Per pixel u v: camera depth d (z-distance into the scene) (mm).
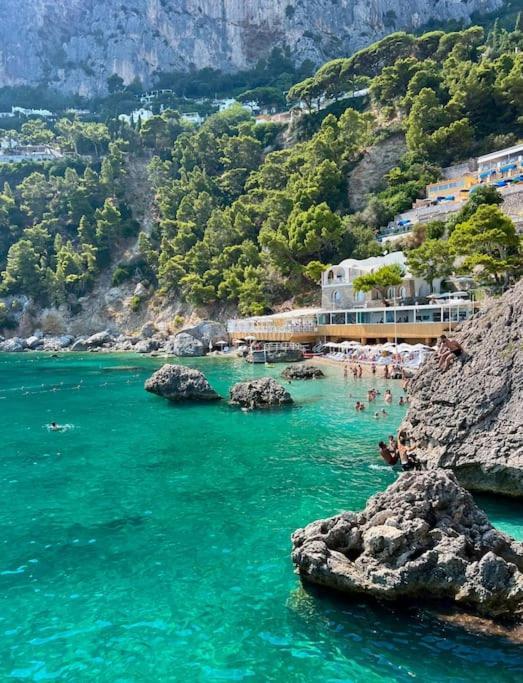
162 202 133500
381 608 12789
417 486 14125
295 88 160250
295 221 93750
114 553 16906
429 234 75438
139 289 120312
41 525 19375
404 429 23219
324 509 20188
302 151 130875
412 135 109250
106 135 175875
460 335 22859
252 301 92688
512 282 54562
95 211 139750
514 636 11625
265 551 16734
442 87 115312
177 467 26328
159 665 11344
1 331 123500
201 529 18641
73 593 14445
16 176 161375
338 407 39781
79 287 126562
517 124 103438
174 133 176875
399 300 69062
